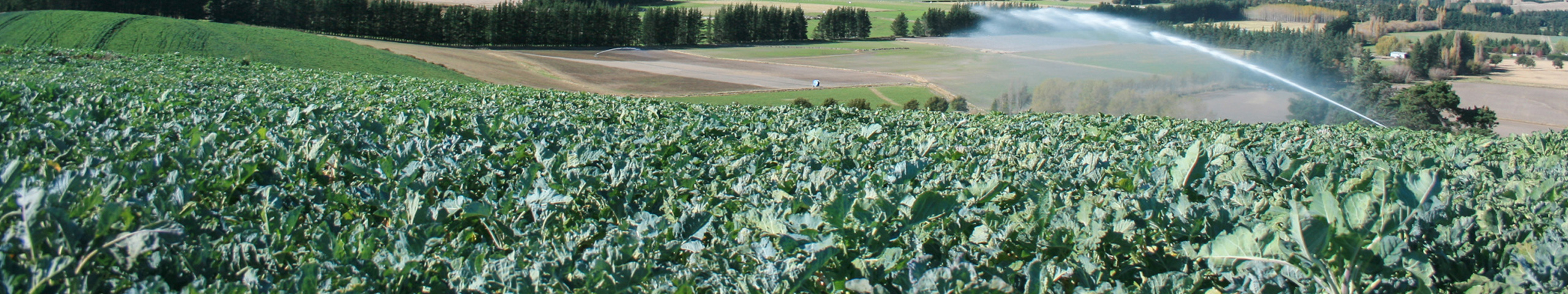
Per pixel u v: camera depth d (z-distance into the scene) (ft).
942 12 604.90
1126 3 633.61
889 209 13.75
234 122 31.42
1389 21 531.91
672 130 37.63
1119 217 14.03
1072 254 12.91
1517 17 618.85
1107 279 12.20
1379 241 10.14
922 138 32.65
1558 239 12.62
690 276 11.17
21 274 8.95
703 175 22.29
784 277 11.02
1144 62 369.50
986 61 421.18
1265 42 366.43
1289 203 14.94
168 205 13.35
